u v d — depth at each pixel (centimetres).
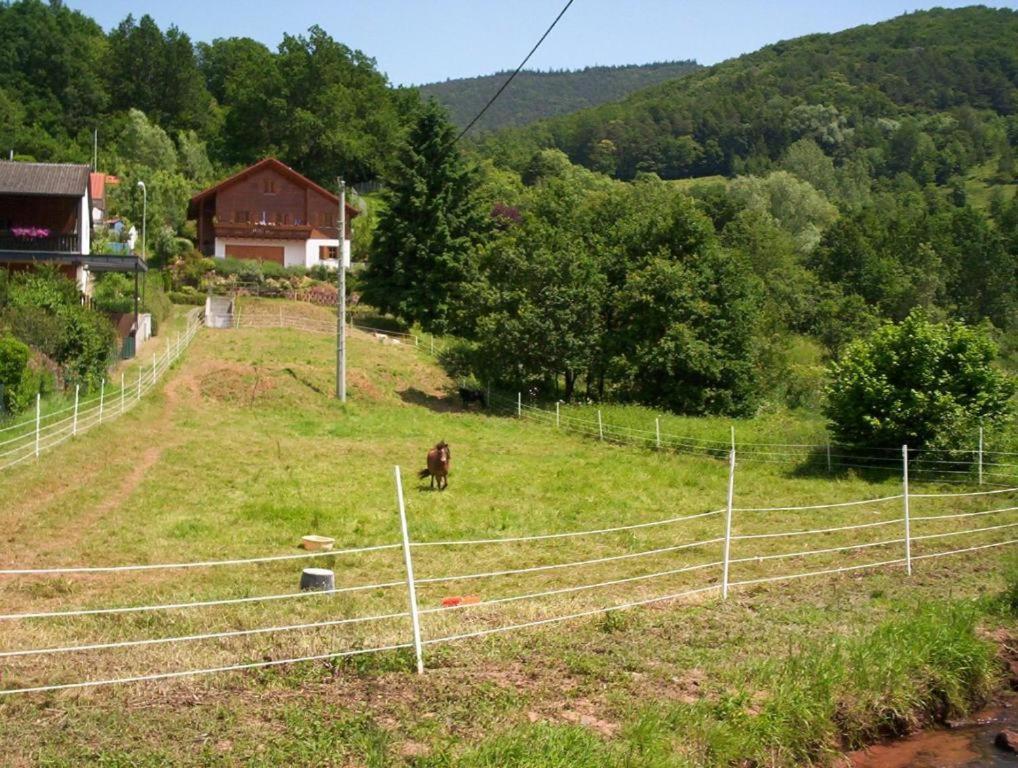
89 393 2980
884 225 8925
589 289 4162
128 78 10994
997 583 1327
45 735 733
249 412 3425
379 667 902
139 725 757
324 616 1105
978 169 15462
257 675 871
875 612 1162
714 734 802
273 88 9681
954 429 2561
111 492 1966
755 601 1207
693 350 3941
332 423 3334
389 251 5472
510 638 1007
